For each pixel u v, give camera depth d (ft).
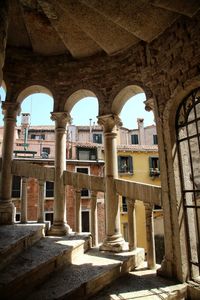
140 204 62.08
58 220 17.53
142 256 15.98
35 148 79.56
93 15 14.55
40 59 20.21
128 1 12.51
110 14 13.42
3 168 17.87
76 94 19.53
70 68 19.77
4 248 10.85
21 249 12.74
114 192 16.89
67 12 14.35
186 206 13.50
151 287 11.99
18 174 18.22
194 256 13.07
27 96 20.57
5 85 19.34
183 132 14.65
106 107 17.87
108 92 18.12
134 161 69.92
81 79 19.26
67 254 13.30
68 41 17.74
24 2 15.35
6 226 16.05
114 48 17.83
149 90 15.90
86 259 14.23
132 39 16.90
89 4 12.79
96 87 18.62
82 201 56.59
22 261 11.32
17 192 54.85
